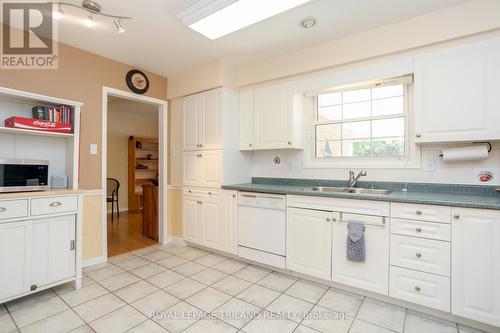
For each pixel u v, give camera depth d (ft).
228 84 10.26
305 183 9.80
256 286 7.61
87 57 9.11
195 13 6.57
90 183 9.11
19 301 6.66
